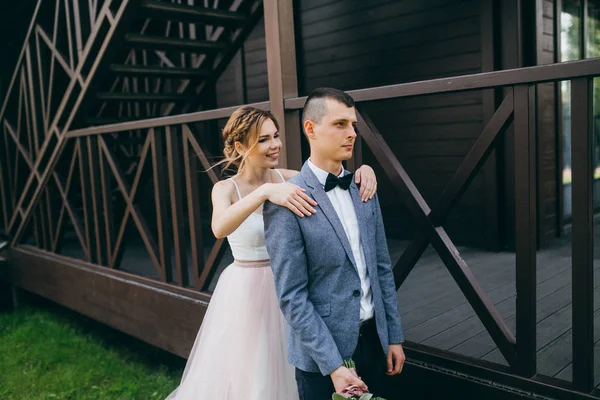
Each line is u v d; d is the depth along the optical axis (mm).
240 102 7750
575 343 1938
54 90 5352
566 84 5832
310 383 1848
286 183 1812
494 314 2170
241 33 4984
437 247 2293
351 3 6129
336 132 1754
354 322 1779
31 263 5730
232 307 2377
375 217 1955
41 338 5152
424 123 5688
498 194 5172
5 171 6355
